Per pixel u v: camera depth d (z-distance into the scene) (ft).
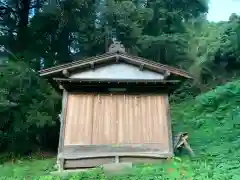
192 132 54.95
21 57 68.54
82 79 35.29
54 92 59.62
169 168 29.17
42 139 61.67
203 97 68.74
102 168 30.78
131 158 34.14
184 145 37.81
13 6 79.10
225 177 25.48
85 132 34.81
